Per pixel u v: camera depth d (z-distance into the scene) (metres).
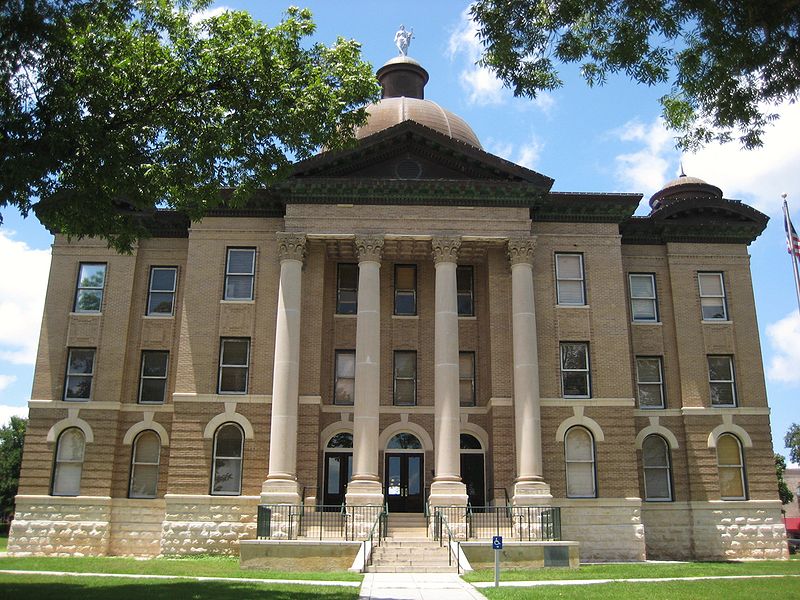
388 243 32.03
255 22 20.17
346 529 26.25
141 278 33.91
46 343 32.78
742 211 34.56
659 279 34.59
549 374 31.50
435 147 31.91
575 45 17.81
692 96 18.59
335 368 32.81
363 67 20.77
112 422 31.98
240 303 31.95
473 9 17.69
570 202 32.78
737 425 32.78
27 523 30.78
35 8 17.34
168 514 29.69
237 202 20.53
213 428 30.62
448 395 29.48
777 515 31.84
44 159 16.73
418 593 17.77
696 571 23.69
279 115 19.31
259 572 22.89
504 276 32.38
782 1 15.50
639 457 32.62
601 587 19.03
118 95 18.64
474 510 30.80
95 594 16.75
